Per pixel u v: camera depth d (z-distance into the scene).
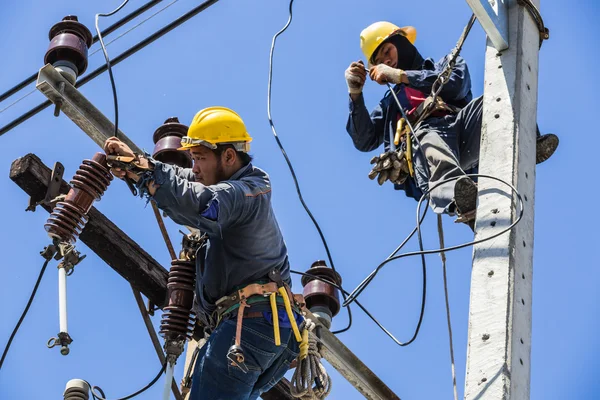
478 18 9.77
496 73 9.77
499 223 8.87
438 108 10.73
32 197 10.70
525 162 9.31
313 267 12.06
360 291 10.30
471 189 9.37
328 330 11.23
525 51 9.87
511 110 9.51
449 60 10.63
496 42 9.88
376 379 11.27
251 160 9.70
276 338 9.16
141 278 11.02
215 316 9.51
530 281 8.70
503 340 8.23
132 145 10.38
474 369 8.19
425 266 10.27
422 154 10.40
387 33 11.78
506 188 9.03
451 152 10.36
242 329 9.19
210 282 9.38
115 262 10.98
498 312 8.38
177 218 8.81
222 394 9.10
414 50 11.77
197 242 9.89
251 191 9.18
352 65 11.16
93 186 9.88
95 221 10.83
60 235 9.74
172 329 9.77
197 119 9.70
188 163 11.14
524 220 8.95
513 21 9.97
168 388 9.55
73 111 10.28
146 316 11.22
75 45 10.90
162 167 8.72
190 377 10.15
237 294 9.27
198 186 8.84
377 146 11.41
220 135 9.57
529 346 8.40
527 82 9.75
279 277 9.38
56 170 10.70
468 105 10.63
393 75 10.91
